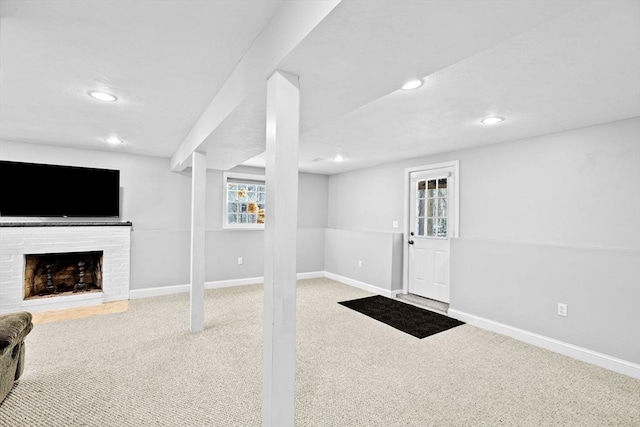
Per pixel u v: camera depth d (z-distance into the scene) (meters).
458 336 3.41
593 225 3.05
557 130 3.25
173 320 3.78
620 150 2.89
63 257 4.55
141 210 4.92
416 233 4.97
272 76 1.54
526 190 3.57
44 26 1.57
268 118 1.57
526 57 1.82
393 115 2.88
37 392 2.22
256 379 2.44
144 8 1.43
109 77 2.16
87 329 3.46
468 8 1.05
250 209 6.02
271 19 1.52
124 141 4.00
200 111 2.84
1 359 2.03
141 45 1.76
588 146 3.10
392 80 1.62
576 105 2.56
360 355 2.92
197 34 1.65
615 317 2.71
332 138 3.75
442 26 1.16
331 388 2.35
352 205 6.25
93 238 4.41
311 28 1.18
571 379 2.53
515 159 3.68
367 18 1.11
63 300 4.20
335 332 3.49
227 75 2.13
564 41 1.65
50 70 2.05
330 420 1.98
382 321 3.87
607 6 1.36
